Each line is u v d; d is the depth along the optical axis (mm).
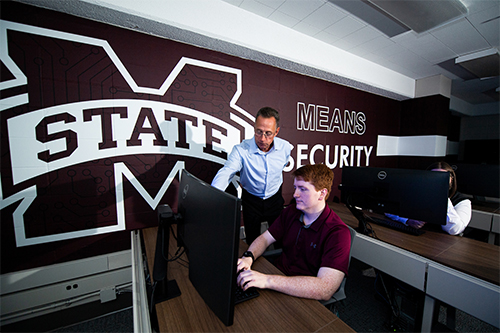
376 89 3416
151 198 1908
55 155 1561
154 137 1883
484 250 1340
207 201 692
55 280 1603
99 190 1715
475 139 6191
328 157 3150
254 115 2418
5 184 1447
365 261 1566
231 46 2051
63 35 1532
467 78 3807
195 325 736
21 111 1454
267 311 802
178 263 1142
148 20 1633
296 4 1925
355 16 2082
